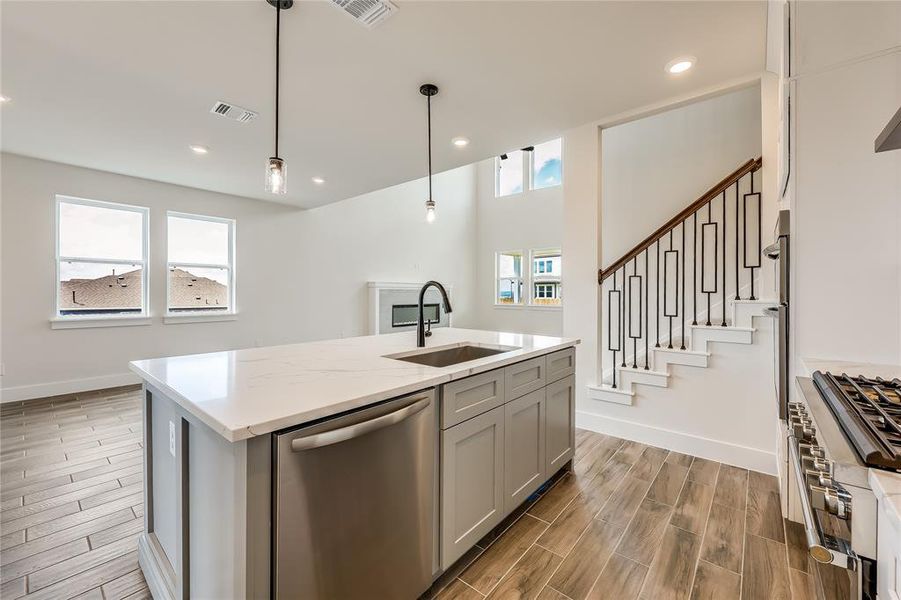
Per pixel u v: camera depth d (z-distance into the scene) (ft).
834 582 3.27
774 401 8.14
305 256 19.57
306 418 3.47
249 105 8.88
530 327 25.41
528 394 6.64
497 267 27.32
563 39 6.75
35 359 12.78
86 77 7.69
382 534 4.17
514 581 5.14
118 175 14.10
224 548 3.42
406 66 7.48
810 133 5.21
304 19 6.12
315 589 3.60
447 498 4.98
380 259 22.68
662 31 6.57
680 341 11.71
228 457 3.31
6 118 9.47
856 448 2.37
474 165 28.12
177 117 9.42
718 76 8.02
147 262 14.93
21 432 10.00
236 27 6.29
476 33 6.56
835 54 5.05
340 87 8.18
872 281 4.92
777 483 7.72
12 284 12.38
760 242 8.48
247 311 17.57
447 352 7.69
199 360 5.80
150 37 6.50
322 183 15.23
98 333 13.92
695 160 12.29
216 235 16.94
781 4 5.70
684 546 5.82
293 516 3.42
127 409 11.76
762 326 8.29
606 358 13.47
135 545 5.79
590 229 10.47
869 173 4.91
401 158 12.53
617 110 9.46
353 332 21.47
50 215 12.89
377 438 4.08
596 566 5.41
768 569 5.32
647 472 8.21
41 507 6.72
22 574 5.19
